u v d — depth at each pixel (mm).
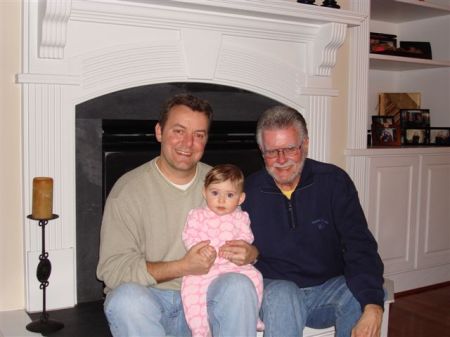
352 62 2887
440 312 3006
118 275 1656
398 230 3180
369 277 1766
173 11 2164
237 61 2400
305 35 2580
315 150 2689
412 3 3254
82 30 2021
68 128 2000
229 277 1581
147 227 1768
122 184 1797
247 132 2549
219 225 1785
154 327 1534
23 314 1960
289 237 1925
